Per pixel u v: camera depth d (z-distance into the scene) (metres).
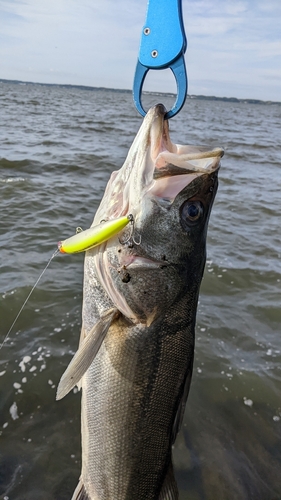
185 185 0.43
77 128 5.38
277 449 0.79
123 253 0.42
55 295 1.23
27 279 1.30
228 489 0.70
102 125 6.04
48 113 7.66
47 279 1.32
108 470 0.45
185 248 0.43
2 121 5.32
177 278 0.43
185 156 0.42
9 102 9.94
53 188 2.37
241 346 1.09
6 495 0.67
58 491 0.68
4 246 1.56
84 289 0.45
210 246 1.75
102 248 0.43
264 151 4.84
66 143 3.94
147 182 0.42
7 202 2.06
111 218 0.44
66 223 1.85
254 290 1.38
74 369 0.40
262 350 1.08
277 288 1.40
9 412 0.82
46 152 3.35
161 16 0.39
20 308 1.15
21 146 3.53
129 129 5.73
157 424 0.44
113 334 0.44
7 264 1.41
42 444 0.76
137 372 0.43
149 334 0.43
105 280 0.43
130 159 0.44
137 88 0.42
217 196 2.62
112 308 0.43
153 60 0.40
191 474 0.72
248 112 20.55
